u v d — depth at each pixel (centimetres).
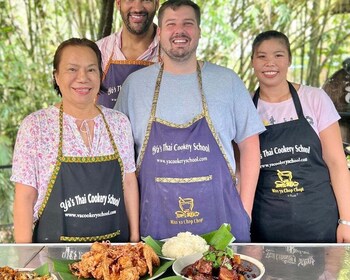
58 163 228
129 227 252
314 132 269
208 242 206
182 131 246
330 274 177
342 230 272
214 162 247
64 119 234
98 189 231
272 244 205
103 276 173
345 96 433
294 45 511
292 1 505
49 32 486
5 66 482
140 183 253
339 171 271
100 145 236
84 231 230
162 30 248
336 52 507
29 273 175
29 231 229
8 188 472
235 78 259
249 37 509
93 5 479
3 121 483
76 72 230
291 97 274
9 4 477
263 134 271
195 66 256
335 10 502
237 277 171
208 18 506
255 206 277
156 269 184
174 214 246
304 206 267
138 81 258
